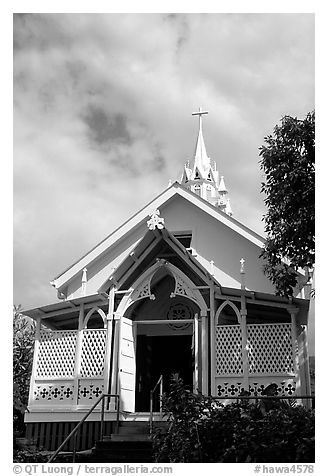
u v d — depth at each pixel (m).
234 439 8.55
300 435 8.48
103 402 13.36
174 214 19.81
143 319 17.73
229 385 14.54
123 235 19.78
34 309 16.38
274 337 14.82
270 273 14.32
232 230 19.02
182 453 8.62
